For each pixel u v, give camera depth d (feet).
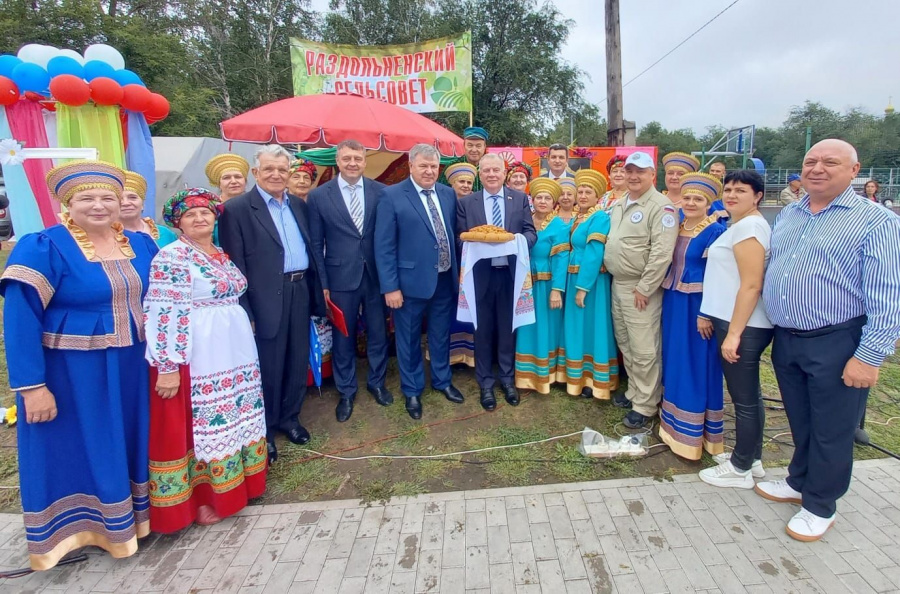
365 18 65.57
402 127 16.74
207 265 8.00
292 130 15.16
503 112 67.31
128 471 7.37
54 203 12.65
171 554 7.60
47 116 12.41
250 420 8.56
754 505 8.39
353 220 11.07
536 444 10.56
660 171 68.59
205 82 62.69
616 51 26.32
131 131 12.92
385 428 11.37
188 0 60.80
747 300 7.98
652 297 10.59
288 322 10.32
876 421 11.45
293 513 8.53
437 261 11.09
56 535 7.19
